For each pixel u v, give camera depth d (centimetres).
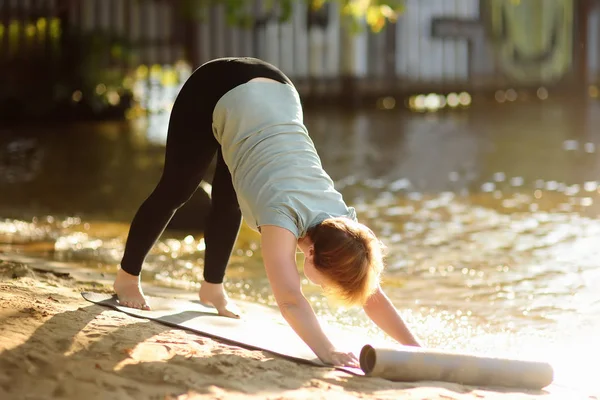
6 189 922
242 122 412
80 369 347
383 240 699
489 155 1234
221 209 460
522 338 467
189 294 518
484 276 591
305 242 390
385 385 353
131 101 1784
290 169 396
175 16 1855
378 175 1048
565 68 2395
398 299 536
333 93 2019
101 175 1029
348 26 1989
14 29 1672
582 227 752
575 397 364
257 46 1925
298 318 381
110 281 521
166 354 374
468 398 344
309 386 347
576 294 550
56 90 1672
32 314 413
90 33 1719
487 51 2244
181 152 440
